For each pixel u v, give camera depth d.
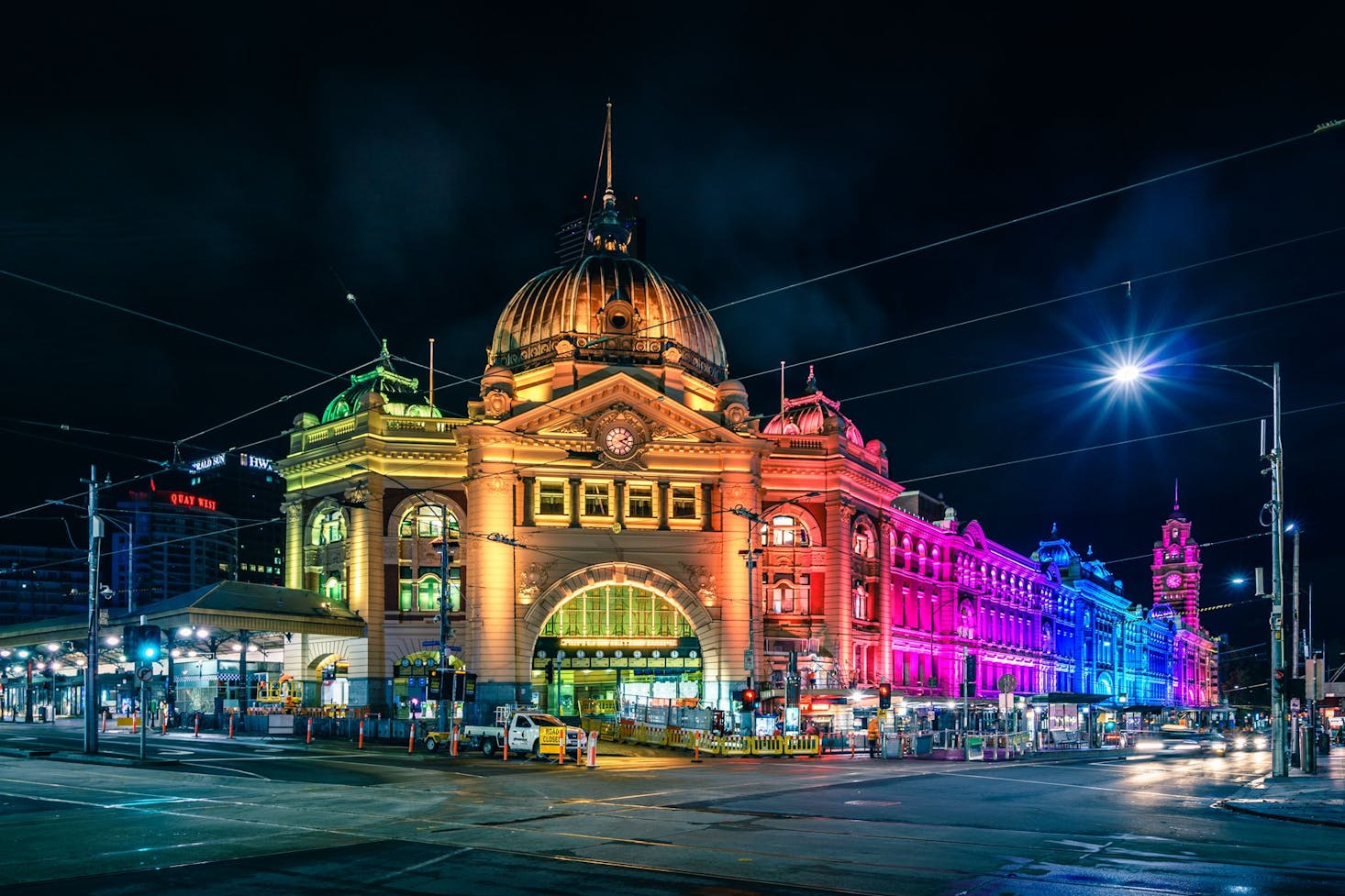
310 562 75.44
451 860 19.50
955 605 95.94
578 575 71.94
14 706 93.69
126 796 30.36
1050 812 27.92
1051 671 123.56
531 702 69.81
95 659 47.50
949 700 74.94
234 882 17.48
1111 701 128.75
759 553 61.59
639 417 74.00
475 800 29.77
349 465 73.19
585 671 73.81
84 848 20.81
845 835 23.00
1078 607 136.38
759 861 19.50
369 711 69.19
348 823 24.61
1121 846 21.52
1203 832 23.94
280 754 48.72
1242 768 50.44
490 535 68.44
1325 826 25.45
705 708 62.38
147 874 18.19
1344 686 71.88
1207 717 170.88
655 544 73.25
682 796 31.41
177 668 82.62
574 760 48.78
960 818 26.30
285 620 66.25
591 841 21.86
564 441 72.81
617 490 73.38
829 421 80.94
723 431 74.38
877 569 83.56
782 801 30.34
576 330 79.38
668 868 18.73
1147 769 48.69
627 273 82.00
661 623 74.62
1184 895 16.62
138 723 68.25
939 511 103.56
